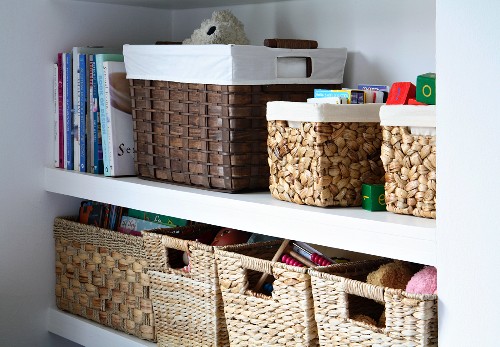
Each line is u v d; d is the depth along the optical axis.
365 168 1.40
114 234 1.80
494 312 1.10
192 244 1.55
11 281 1.97
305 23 1.83
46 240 2.02
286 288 1.36
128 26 2.10
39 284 2.03
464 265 1.13
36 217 2.00
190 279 1.58
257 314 1.43
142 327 1.76
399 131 1.28
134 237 1.74
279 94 1.61
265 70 1.57
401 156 1.28
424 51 1.60
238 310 1.47
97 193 1.83
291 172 1.43
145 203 1.70
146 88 1.73
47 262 2.03
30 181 1.98
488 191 1.09
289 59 1.63
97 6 2.04
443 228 1.15
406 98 1.34
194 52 1.58
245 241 1.66
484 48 1.08
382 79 1.69
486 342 1.11
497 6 1.06
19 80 1.94
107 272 1.85
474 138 1.10
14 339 1.99
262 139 1.59
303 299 1.34
